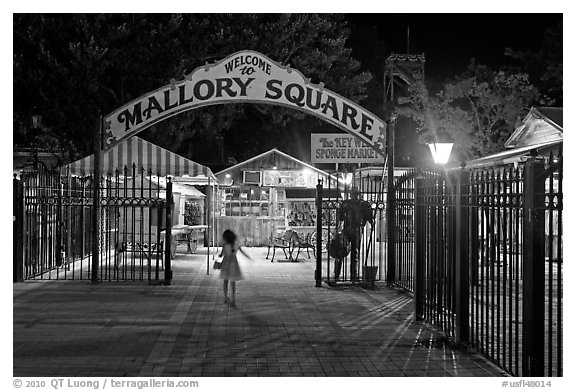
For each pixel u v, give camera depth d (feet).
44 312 35.63
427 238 33.81
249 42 102.27
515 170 24.98
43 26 91.97
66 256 54.80
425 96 109.40
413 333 31.14
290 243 66.08
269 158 89.10
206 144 116.98
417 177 35.63
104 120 48.19
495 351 27.89
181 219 71.26
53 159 91.15
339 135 54.19
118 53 93.15
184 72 87.86
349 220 47.67
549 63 118.83
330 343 29.04
